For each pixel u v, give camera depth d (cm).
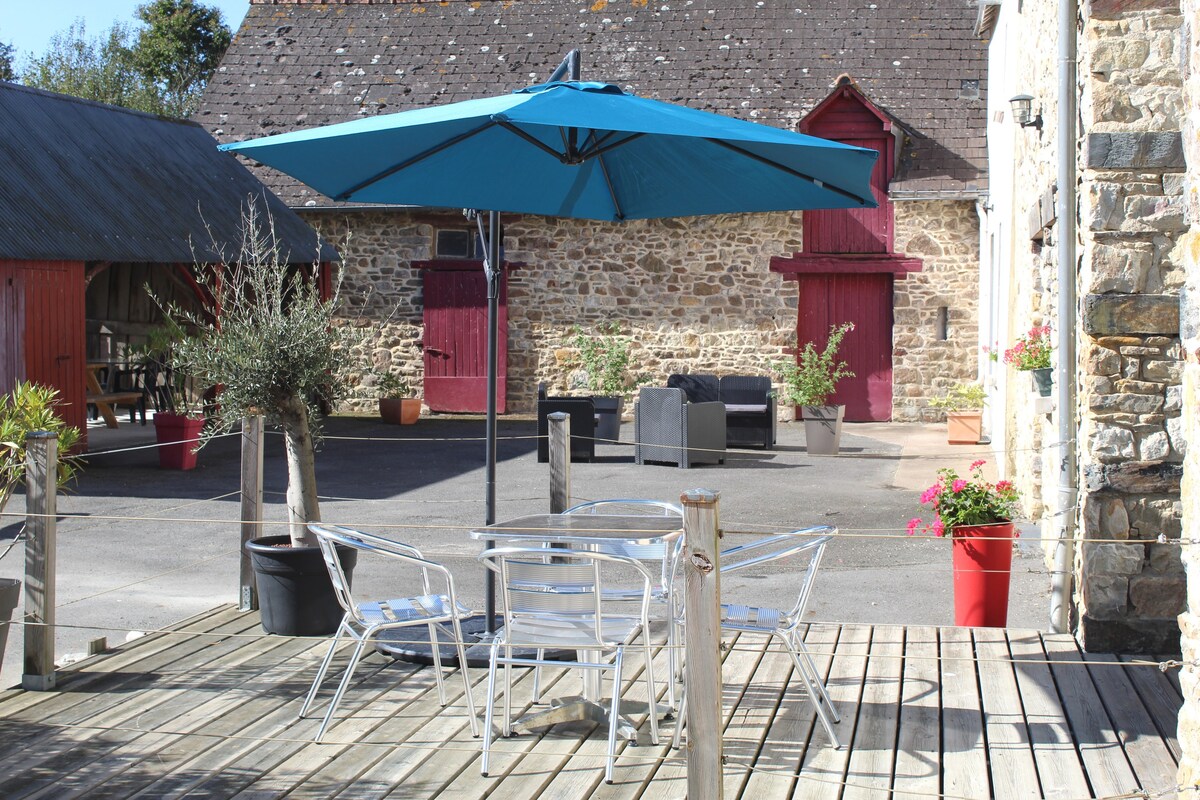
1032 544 751
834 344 1354
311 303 574
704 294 1541
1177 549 504
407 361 1616
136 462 1146
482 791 365
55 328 1088
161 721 424
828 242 1521
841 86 1472
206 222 1274
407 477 1088
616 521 464
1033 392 759
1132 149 509
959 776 375
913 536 565
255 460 573
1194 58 326
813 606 616
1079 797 359
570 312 1572
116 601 632
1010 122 1052
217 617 567
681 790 366
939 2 1638
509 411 1594
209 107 1655
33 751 395
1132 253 511
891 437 1370
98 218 1130
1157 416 509
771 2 1667
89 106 1315
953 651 507
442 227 1597
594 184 553
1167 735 409
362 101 1641
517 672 487
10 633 562
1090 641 507
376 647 516
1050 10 707
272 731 415
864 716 429
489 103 440
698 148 489
